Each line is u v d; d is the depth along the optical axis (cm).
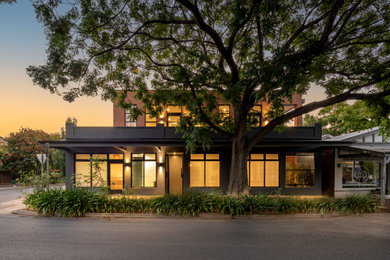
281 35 941
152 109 1015
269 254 473
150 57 975
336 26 832
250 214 771
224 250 491
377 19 826
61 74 751
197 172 1345
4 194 1409
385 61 832
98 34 820
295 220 731
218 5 873
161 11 798
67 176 1316
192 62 904
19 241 544
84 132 1320
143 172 1362
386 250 497
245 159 934
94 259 447
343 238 569
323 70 760
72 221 719
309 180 1325
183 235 586
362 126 1839
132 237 571
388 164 1331
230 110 1461
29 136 2192
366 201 850
